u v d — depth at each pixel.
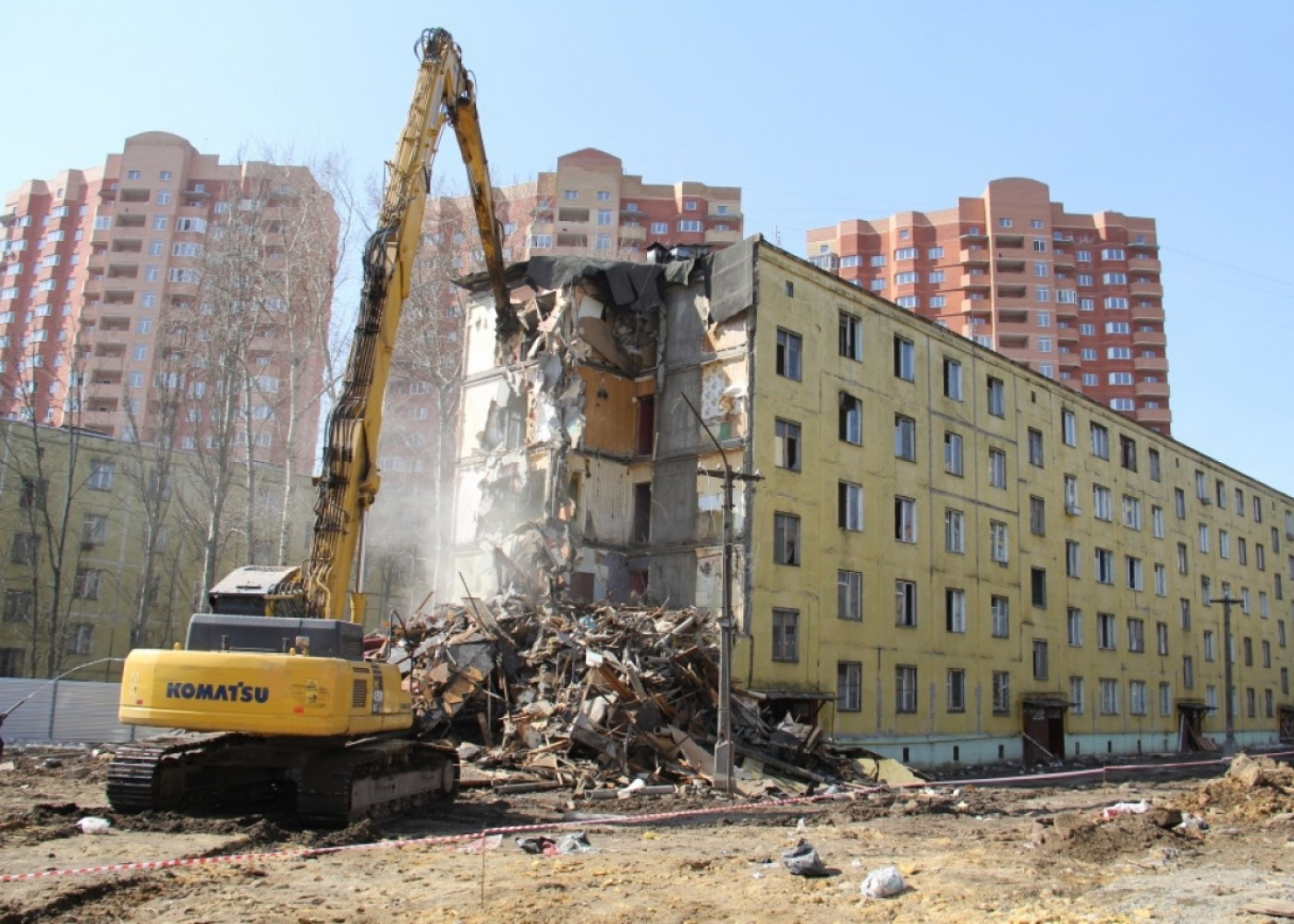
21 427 46.31
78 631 46.59
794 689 26.89
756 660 26.03
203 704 12.16
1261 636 58.44
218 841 11.69
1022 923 8.48
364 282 15.20
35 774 18.14
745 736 22.78
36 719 24.09
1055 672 38.62
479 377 32.41
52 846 11.10
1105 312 111.19
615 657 22.09
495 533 29.98
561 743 19.89
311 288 39.75
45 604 45.78
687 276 29.77
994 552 36.31
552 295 30.42
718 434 28.08
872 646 29.88
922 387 34.12
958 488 34.91
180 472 49.97
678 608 27.83
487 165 24.92
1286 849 12.97
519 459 29.97
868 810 17.89
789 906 9.14
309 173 40.94
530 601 26.19
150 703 12.28
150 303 86.38
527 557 27.75
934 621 32.53
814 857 10.80
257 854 10.83
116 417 79.75
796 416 28.67
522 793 17.80
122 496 48.78
